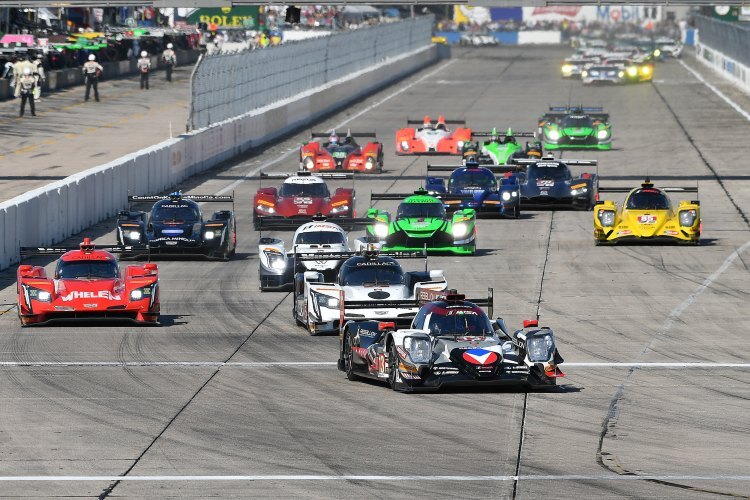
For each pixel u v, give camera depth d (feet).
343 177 481.87
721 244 439.22
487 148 622.54
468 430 215.51
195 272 394.11
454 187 506.48
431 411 229.25
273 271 360.89
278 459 197.67
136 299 308.81
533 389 247.70
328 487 182.80
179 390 247.09
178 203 420.36
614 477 187.52
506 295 352.08
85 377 258.57
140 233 414.00
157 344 293.02
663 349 286.66
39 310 306.35
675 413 228.02
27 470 191.21
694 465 193.98
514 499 176.76
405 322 293.02
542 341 245.04
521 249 431.02
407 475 188.65
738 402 236.63
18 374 261.24
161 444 206.59
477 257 416.26
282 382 254.68
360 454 200.34
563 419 223.30
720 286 364.58
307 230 373.40
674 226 431.43
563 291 358.02
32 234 415.85
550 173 526.57
